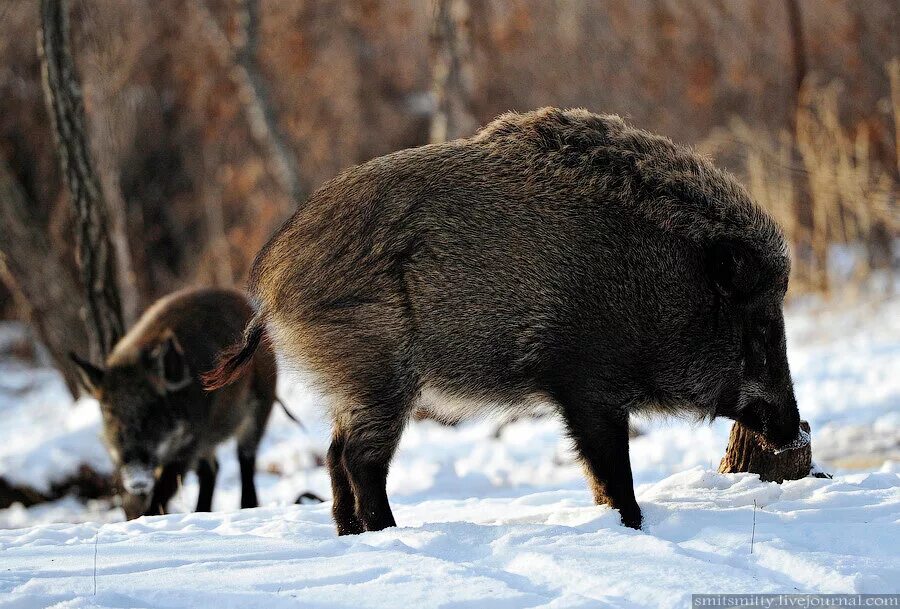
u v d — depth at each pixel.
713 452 26.05
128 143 63.72
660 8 68.38
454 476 25.03
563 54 68.12
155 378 24.84
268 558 13.91
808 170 48.66
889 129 59.38
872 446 26.66
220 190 66.31
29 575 13.11
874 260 51.75
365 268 15.86
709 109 66.69
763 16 66.94
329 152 68.12
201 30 65.69
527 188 16.00
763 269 16.34
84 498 31.11
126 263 43.19
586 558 12.94
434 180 16.02
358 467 16.20
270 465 33.09
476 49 65.88
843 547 13.45
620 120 16.97
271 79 67.31
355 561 13.27
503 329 15.92
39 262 38.00
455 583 12.13
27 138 60.53
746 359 16.56
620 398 16.08
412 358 16.06
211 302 26.62
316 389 16.47
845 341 42.12
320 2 68.81
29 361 63.62
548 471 25.62
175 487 25.20
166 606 11.57
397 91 71.25
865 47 64.44
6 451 34.50
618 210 16.02
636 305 15.93
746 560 13.04
